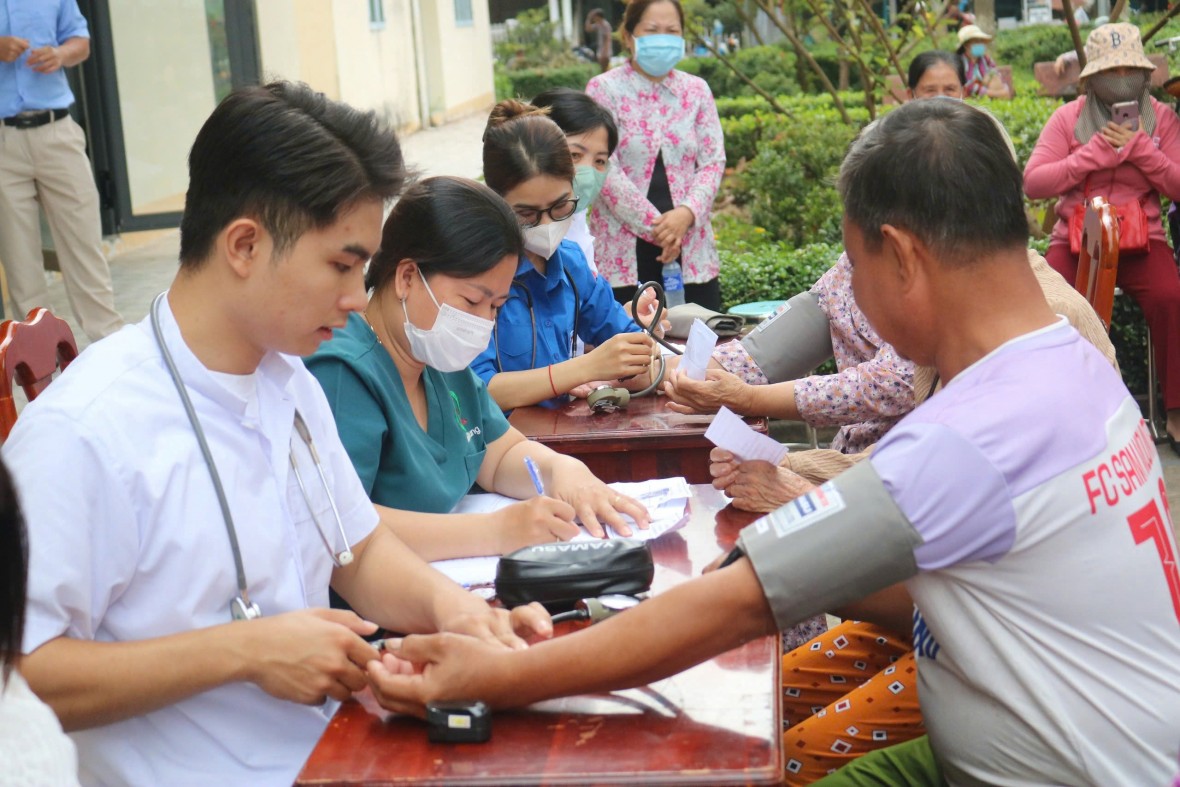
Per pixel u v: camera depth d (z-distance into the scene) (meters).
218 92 9.79
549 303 3.32
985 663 1.55
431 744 1.48
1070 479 1.48
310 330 1.67
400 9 19.30
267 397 1.78
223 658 1.58
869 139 1.61
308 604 1.85
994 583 1.52
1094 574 1.50
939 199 1.54
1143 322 5.49
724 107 10.33
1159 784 1.53
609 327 3.50
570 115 3.86
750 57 13.26
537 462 2.48
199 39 9.69
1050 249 5.44
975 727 1.59
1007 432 1.48
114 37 9.58
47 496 1.52
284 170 1.58
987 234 1.54
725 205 9.27
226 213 1.62
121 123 9.67
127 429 1.60
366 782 1.40
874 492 1.49
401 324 2.27
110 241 10.02
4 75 6.18
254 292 1.64
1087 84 5.20
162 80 9.69
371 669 1.56
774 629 1.51
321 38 14.77
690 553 2.06
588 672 1.50
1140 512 1.53
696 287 5.30
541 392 3.07
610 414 3.04
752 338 3.16
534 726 1.50
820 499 1.50
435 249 2.22
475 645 1.54
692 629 1.49
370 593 1.94
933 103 1.61
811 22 8.62
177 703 1.63
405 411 2.28
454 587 1.88
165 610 1.64
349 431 2.15
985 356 1.57
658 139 5.19
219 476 1.66
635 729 1.48
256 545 1.70
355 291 1.69
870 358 2.93
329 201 1.60
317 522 1.84
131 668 1.55
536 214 3.12
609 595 1.82
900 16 7.91
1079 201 5.24
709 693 1.56
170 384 1.66
